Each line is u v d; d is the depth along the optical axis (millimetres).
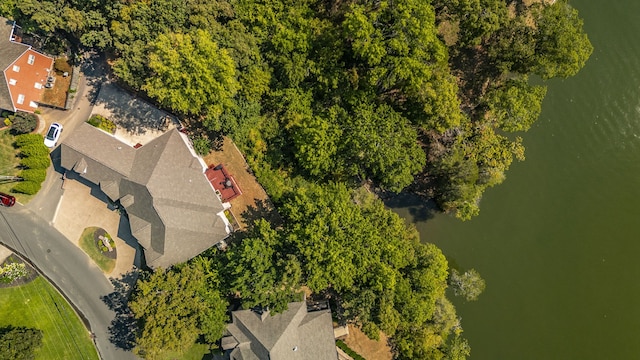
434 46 54312
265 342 53062
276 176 62719
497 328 64062
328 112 58156
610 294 65188
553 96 66438
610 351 64500
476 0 53625
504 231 65438
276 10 58438
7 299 60312
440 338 57906
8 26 57906
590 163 66188
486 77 64688
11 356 54875
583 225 65750
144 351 54750
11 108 57281
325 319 56281
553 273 65312
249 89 57000
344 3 62438
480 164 60406
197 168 58344
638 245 65500
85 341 61219
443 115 55219
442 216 65438
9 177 60438
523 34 57094
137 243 61344
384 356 61312
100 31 55312
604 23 65875
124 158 57938
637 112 66062
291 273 52312
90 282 61688
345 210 54656
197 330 53312
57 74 61500
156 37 53844
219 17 56750
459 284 60656
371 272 54312
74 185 61781
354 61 59656
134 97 61812
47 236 61719
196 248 57312
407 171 56594
